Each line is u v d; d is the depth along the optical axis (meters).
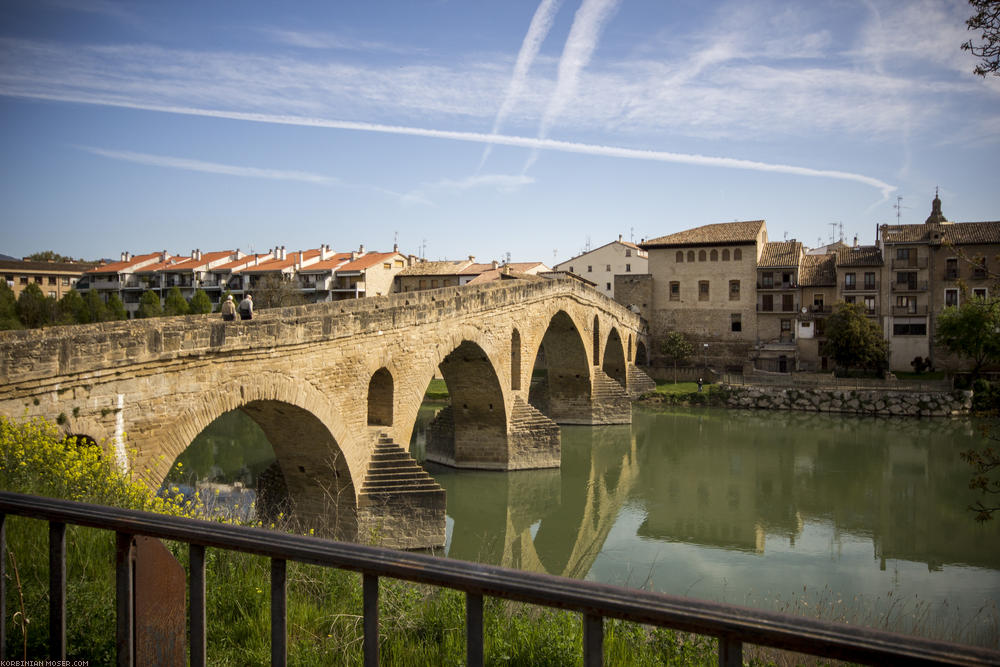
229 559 10.66
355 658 8.57
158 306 74.06
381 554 3.96
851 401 63.34
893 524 32.72
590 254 98.50
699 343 80.62
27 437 12.83
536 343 46.12
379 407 28.56
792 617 3.20
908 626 20.86
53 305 71.19
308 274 89.38
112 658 6.80
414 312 29.66
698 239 80.81
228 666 7.79
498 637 9.36
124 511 4.55
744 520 33.72
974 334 52.97
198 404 18.73
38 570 8.38
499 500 37.53
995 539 30.52
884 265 71.50
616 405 59.75
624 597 3.45
